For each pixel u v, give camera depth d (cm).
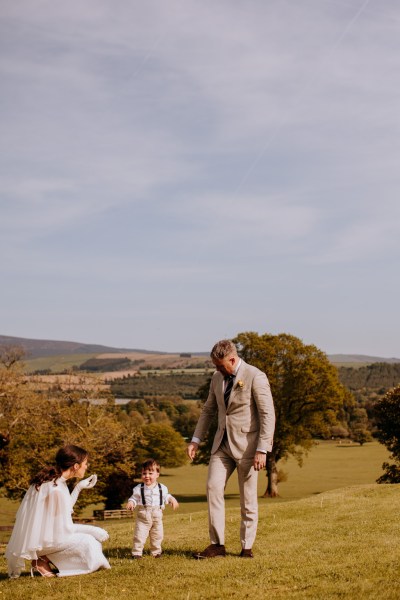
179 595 665
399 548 877
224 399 837
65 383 4694
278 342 5509
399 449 5819
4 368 4516
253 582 712
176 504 930
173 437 10638
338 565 777
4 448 4488
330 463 10481
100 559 794
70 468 809
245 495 847
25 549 773
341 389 5544
